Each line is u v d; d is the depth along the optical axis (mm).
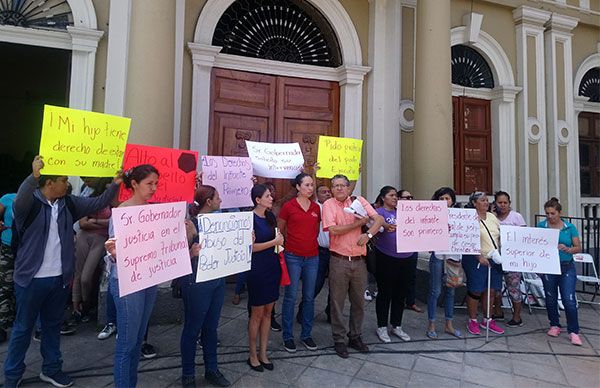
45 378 2986
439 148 5621
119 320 2527
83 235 4129
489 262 4352
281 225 3793
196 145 5676
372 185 6625
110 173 2977
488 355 3840
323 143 4379
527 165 7684
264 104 6340
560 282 4379
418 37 5848
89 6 5000
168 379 3131
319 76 6637
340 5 6641
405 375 3373
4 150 10750
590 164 8758
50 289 2828
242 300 5195
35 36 4871
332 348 3820
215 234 2887
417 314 5008
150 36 4309
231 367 3385
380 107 6723
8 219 3652
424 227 3926
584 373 3525
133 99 4293
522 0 7816
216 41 6168
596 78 8945
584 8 8414
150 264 2508
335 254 3711
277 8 6578
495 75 7742
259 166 4246
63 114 2697
